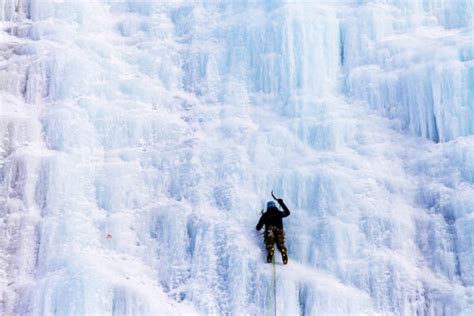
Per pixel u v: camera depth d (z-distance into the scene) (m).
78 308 15.33
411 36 20.97
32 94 19.66
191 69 21.00
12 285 16.41
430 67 19.03
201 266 16.84
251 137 19.00
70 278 15.65
